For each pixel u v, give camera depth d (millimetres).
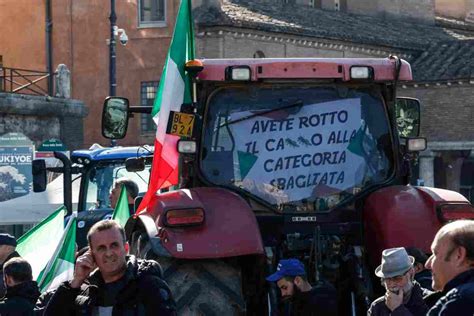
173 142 12977
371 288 12445
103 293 8922
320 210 13023
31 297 10719
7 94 38469
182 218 11789
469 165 50531
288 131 13039
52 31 47406
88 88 47031
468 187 50562
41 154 29281
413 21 57062
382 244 12453
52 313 9094
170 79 12992
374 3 55531
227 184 12906
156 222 12008
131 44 46406
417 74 49531
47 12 47312
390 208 12492
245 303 11953
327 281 12180
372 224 12672
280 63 12859
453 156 49906
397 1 56406
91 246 8883
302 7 50344
